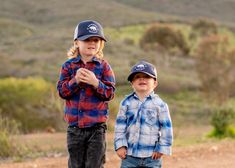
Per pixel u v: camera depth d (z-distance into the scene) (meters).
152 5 172.00
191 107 48.97
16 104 24.69
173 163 12.45
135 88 7.57
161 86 58.19
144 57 81.19
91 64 7.44
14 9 148.50
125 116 7.57
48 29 126.75
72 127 7.41
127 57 79.62
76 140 7.39
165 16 142.88
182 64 78.94
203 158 13.09
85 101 7.34
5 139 14.98
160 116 7.52
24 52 81.12
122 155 7.52
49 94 24.73
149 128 7.48
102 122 7.41
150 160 7.48
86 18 138.62
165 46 86.81
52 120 23.36
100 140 7.39
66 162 12.88
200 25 108.69
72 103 7.39
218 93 56.75
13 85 25.77
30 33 115.56
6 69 59.03
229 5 174.25
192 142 16.67
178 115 42.31
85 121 7.34
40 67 65.88
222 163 12.44
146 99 7.56
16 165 12.78
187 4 174.00
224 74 58.00
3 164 13.14
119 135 7.54
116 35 110.06
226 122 19.00
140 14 142.50
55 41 93.94
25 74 58.59
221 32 117.50
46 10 147.38
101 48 7.50
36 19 142.12
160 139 7.48
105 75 7.46
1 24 119.19
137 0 174.38
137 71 7.45
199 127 28.22
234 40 109.06
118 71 63.19
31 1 153.88
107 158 13.03
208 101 55.47
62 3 153.25
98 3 154.12
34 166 12.41
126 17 136.00
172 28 87.88
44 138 18.36
